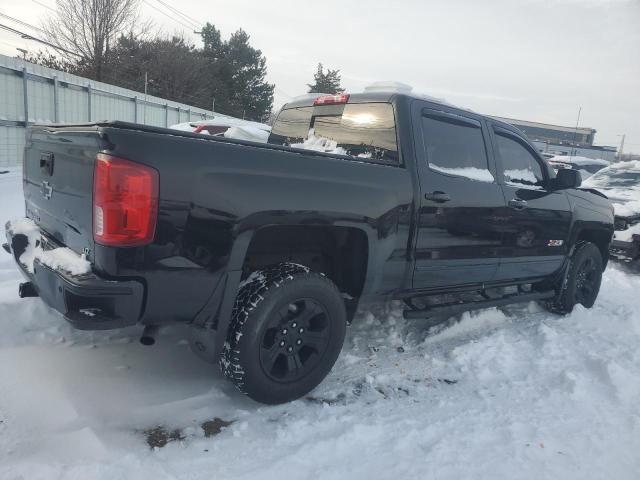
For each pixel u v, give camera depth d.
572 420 3.02
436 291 3.90
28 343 3.42
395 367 3.65
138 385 3.06
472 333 4.45
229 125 12.98
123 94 18.55
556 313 5.19
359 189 3.11
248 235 2.68
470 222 3.82
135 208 2.34
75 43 32.88
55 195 2.90
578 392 3.37
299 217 2.84
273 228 3.07
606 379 3.58
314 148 4.05
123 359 3.36
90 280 2.38
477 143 4.04
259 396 2.89
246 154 2.67
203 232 2.53
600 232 5.53
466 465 2.52
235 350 2.78
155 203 2.38
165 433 2.62
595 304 5.71
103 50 33.66
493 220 4.01
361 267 3.34
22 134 13.48
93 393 2.91
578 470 2.54
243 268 3.12
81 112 16.06
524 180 4.51
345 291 3.49
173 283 2.51
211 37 50.00
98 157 2.35
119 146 2.32
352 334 4.22
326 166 2.99
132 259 2.38
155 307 2.52
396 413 2.99
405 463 2.50
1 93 12.75
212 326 2.78
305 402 3.07
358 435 2.71
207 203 2.52
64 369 3.14
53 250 2.82
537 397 3.29
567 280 5.06
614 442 2.81
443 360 3.82
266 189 2.70
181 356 3.50
